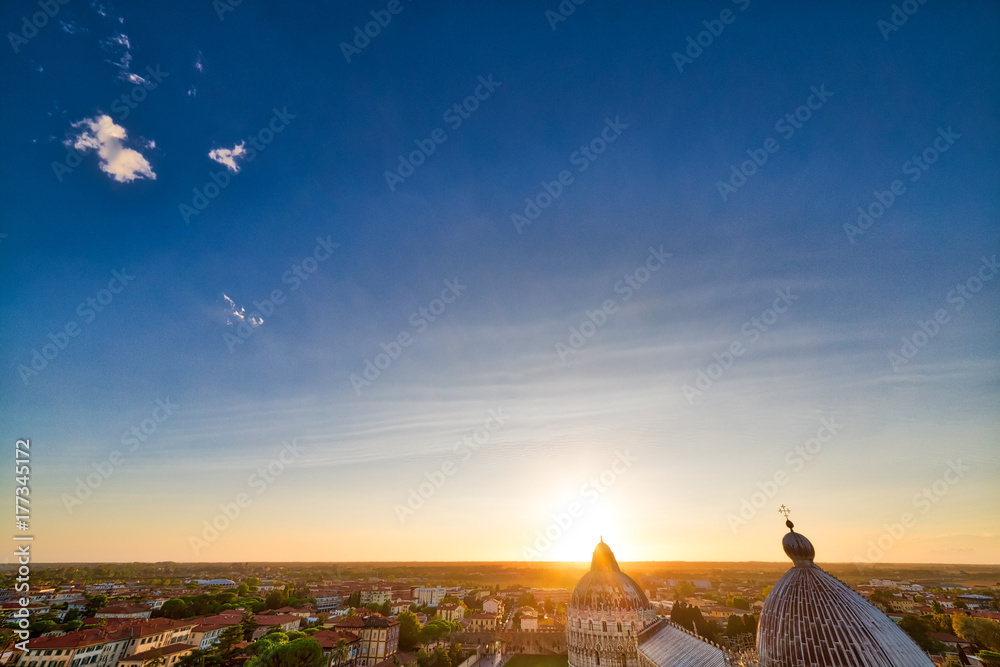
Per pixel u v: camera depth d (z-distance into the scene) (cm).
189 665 9875
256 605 18500
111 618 14538
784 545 4578
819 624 3891
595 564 10194
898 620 13438
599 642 8875
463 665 12394
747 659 4569
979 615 14488
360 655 12775
